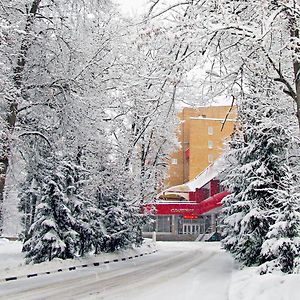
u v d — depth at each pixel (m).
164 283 14.80
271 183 17.05
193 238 66.44
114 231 28.81
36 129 18.98
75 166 23.08
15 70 17.28
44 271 18.16
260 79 8.06
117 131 28.36
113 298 11.41
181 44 6.45
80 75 18.64
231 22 6.42
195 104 7.34
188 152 79.00
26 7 17.73
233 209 20.81
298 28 7.19
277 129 14.98
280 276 10.28
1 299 11.33
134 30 6.22
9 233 55.03
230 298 10.48
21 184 22.58
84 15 19.47
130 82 7.00
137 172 36.12
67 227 21.97
